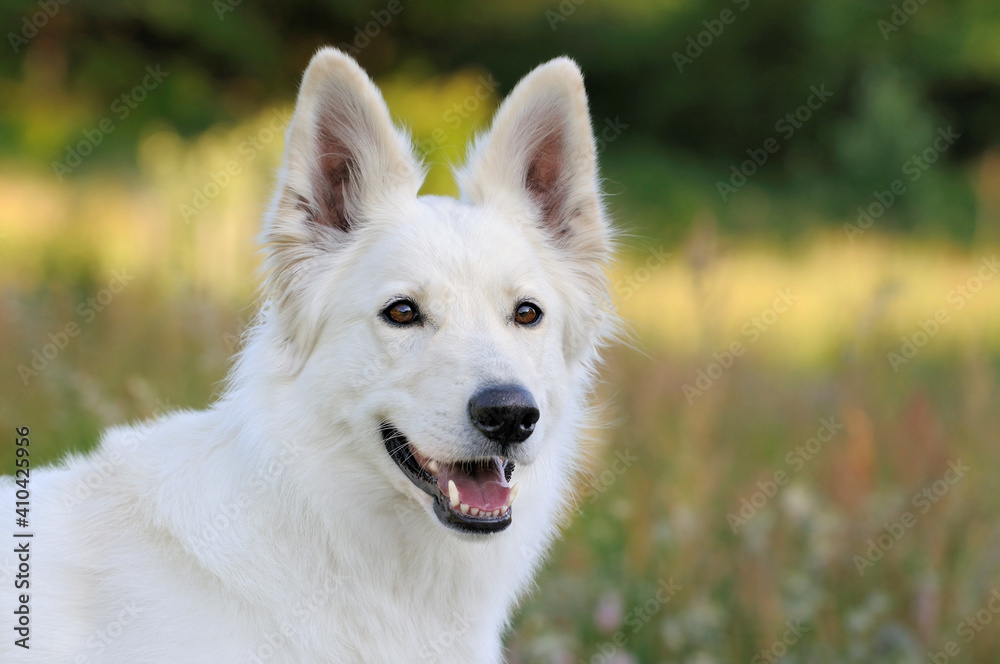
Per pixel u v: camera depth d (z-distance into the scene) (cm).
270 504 488
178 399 880
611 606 688
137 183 1802
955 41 3759
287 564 485
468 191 570
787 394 1093
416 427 480
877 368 1012
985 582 727
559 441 567
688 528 745
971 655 701
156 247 1094
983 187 2131
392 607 505
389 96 2619
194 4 3453
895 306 1095
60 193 1964
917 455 793
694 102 4053
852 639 702
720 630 702
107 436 546
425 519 506
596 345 612
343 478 499
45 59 3253
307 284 524
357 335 506
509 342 505
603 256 593
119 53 3331
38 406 890
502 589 539
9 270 1227
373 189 545
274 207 521
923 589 695
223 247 1027
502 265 523
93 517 507
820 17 3828
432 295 505
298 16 3747
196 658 461
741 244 2583
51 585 490
